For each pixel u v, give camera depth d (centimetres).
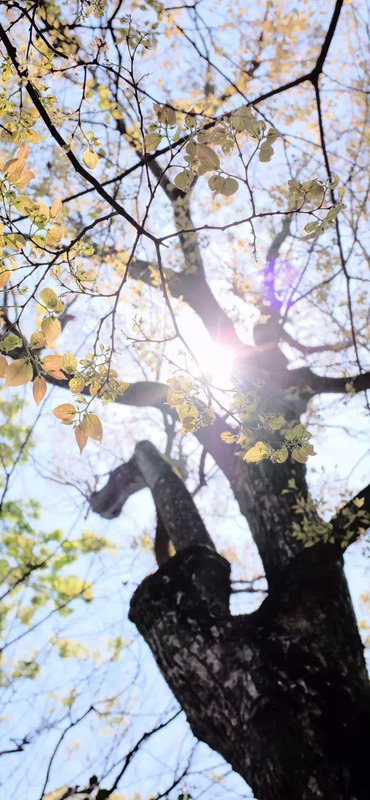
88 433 192
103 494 653
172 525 509
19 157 186
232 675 366
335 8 290
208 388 210
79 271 203
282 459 211
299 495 479
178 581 421
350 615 401
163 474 556
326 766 312
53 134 204
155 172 590
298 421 527
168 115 199
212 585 417
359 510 398
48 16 394
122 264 584
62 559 729
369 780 305
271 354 615
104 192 202
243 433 214
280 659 365
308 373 579
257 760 333
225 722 360
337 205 196
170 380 210
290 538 456
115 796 530
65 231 565
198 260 664
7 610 713
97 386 197
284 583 405
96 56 223
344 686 354
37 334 185
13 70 216
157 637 400
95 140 212
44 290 185
